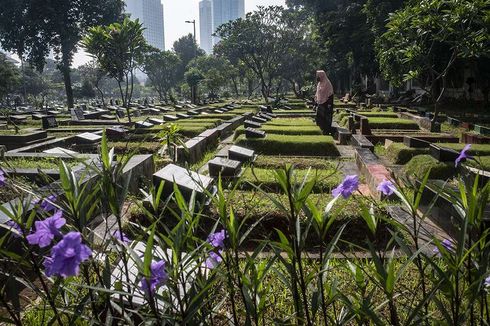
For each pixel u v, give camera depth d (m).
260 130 13.87
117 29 19.33
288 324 1.76
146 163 8.41
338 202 5.37
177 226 1.72
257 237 4.99
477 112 24.31
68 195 1.67
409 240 4.47
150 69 58.28
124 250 1.73
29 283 1.67
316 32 40.50
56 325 2.78
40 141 13.66
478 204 1.65
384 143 13.33
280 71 47.94
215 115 21.69
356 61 34.97
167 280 1.63
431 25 14.55
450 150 7.98
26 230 1.63
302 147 11.49
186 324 1.66
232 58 46.34
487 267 1.60
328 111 15.23
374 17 26.75
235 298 2.88
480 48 13.88
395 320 1.70
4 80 49.66
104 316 2.04
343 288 3.03
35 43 41.03
